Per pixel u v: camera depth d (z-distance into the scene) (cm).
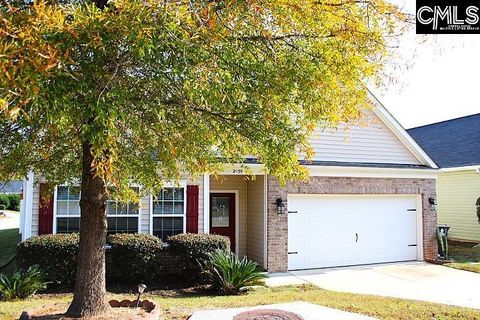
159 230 1132
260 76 384
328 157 1327
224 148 480
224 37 363
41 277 898
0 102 243
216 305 754
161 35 318
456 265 1302
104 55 336
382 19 461
